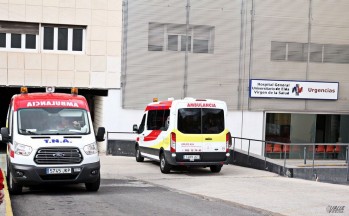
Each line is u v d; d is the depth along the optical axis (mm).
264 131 26797
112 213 8891
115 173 16641
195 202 10453
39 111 11688
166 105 17188
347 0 27531
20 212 8898
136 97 25062
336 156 19172
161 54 25375
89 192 11844
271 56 26812
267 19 26672
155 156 17984
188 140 16312
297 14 27016
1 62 22266
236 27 26297
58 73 22906
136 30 25016
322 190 12531
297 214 8859
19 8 22328
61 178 10945
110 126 24703
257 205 9859
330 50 27469
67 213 8836
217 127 16641
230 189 12703
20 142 10914
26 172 10703
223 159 16656
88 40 23172
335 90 27609
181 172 17312
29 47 22688
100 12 23234
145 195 11461
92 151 11266
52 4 22656
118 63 23609
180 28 25625
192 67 25812
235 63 26312
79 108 12023
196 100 16547
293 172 16812
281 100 27016
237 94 26422
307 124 27516
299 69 27172
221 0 26062
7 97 25719
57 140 11062
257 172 17703
